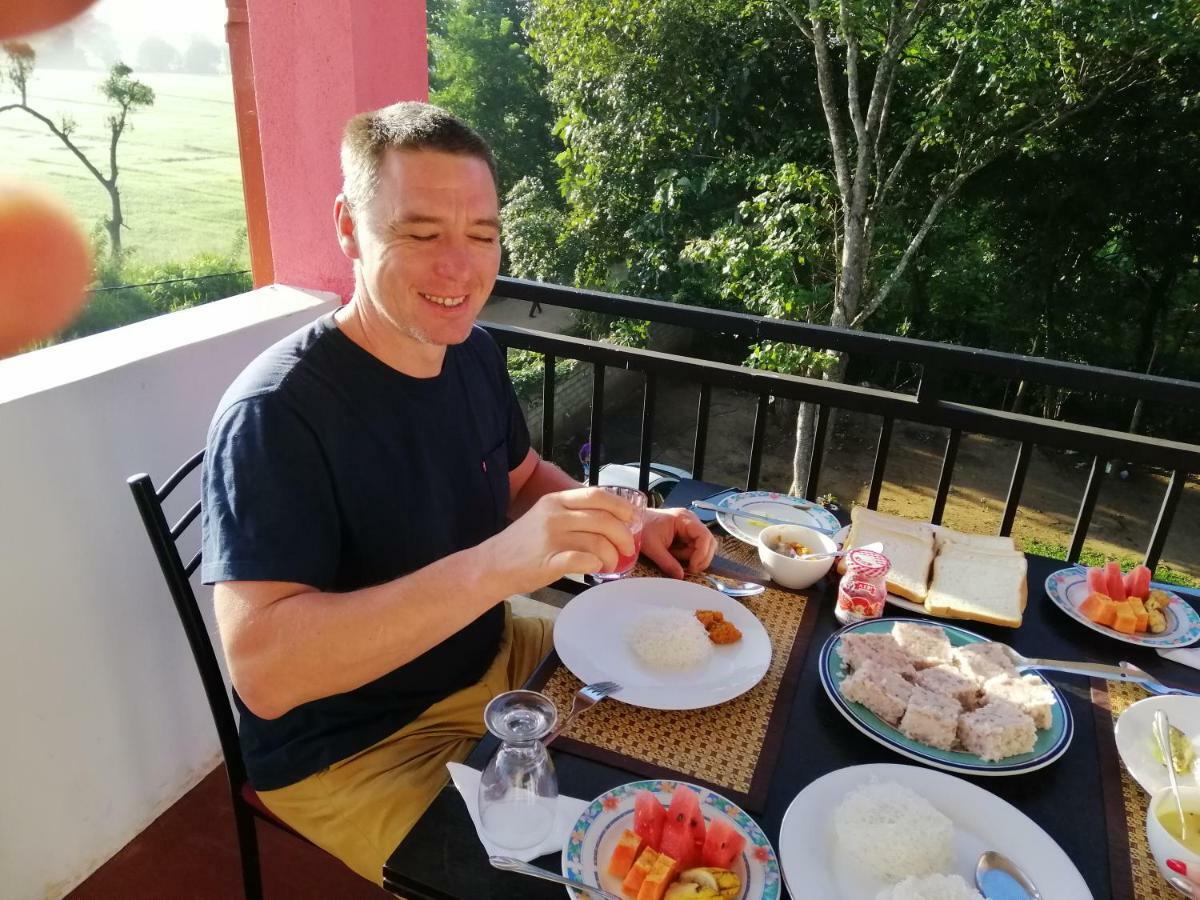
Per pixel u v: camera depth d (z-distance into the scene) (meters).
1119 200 11.91
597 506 0.95
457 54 19.42
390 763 1.19
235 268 2.79
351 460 1.12
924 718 0.95
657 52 12.00
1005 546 1.43
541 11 12.58
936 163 12.01
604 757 0.93
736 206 12.40
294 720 1.18
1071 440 1.60
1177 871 0.76
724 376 1.81
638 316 1.86
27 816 1.46
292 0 1.75
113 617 1.56
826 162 12.12
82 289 1.72
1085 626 1.23
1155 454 1.54
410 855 0.79
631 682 1.05
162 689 1.71
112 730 1.60
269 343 1.83
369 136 1.11
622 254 14.05
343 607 0.98
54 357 1.50
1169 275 12.37
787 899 0.76
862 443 13.63
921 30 10.70
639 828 0.78
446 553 1.26
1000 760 0.93
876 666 1.04
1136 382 1.53
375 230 1.10
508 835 0.79
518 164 19.28
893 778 0.89
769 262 11.07
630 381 14.88
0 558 1.33
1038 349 13.62
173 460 1.63
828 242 12.06
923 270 13.55
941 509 1.79
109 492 1.50
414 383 1.21
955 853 0.81
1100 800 0.90
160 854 1.68
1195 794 0.82
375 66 1.81
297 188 1.95
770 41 11.88
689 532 1.39
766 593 1.30
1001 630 1.22
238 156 2.03
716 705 1.02
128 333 1.66
